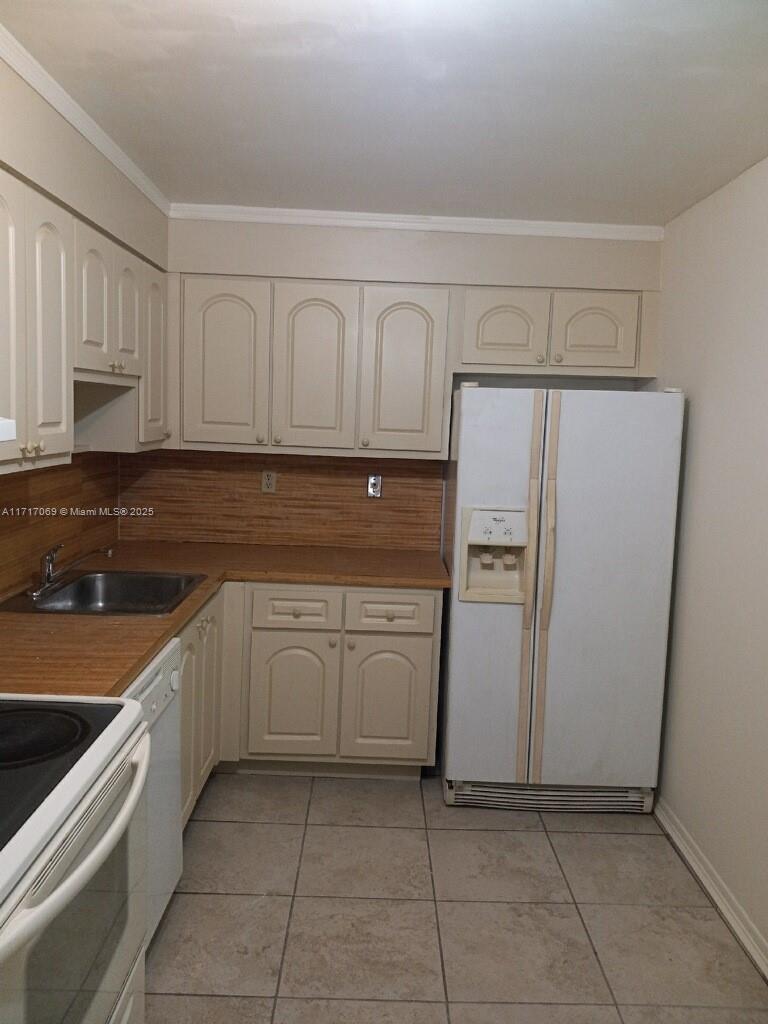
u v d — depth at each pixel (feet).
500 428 9.63
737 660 8.22
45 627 7.50
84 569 10.19
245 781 10.75
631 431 9.64
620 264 10.89
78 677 6.11
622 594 9.86
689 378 9.80
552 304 10.96
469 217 10.72
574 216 10.46
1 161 5.82
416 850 9.18
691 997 6.93
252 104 7.13
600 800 10.33
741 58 5.97
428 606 10.45
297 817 9.82
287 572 10.38
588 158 8.23
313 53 6.08
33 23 5.69
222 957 7.23
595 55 5.97
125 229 8.84
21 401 6.29
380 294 10.91
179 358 11.00
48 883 3.83
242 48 6.04
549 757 10.07
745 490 8.16
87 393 9.67
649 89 6.55
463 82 6.52
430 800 10.46
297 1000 6.73
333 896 8.21
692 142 7.67
